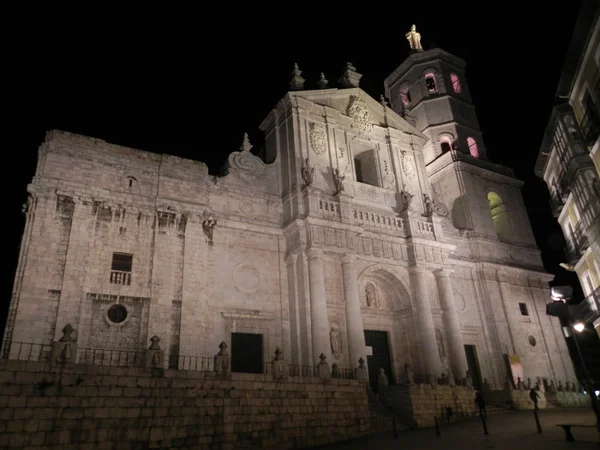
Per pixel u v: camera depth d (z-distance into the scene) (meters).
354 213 33.81
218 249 28.84
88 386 15.99
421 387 26.75
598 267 33.00
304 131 34.34
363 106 38.53
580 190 31.66
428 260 35.38
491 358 37.31
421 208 38.06
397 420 25.30
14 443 14.22
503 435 19.45
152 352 19.61
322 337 27.89
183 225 27.69
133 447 16.25
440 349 34.44
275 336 28.81
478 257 39.78
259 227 30.64
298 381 21.91
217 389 18.98
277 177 33.62
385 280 34.81
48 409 15.04
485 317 38.47
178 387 17.95
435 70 49.59
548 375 38.94
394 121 40.56
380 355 33.62
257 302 28.92
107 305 24.33
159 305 25.22
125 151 27.53
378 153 38.03
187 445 17.44
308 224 30.59
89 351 22.95
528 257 43.72
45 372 15.33
